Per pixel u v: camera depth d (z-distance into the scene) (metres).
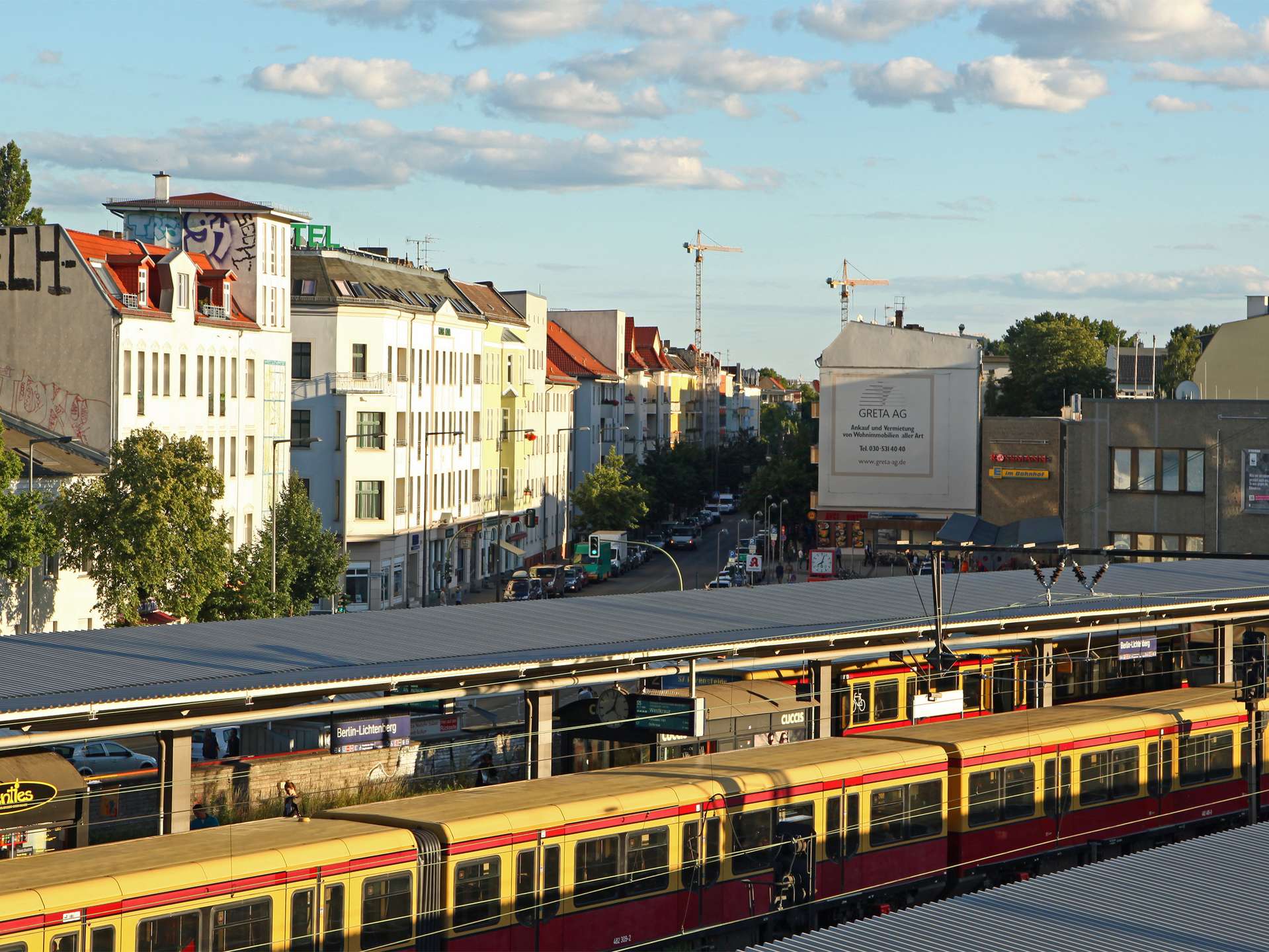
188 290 75.56
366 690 29.08
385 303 93.31
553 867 25.78
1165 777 37.62
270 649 30.80
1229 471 90.12
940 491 110.25
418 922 24.05
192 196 85.06
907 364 110.56
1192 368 159.62
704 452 190.50
